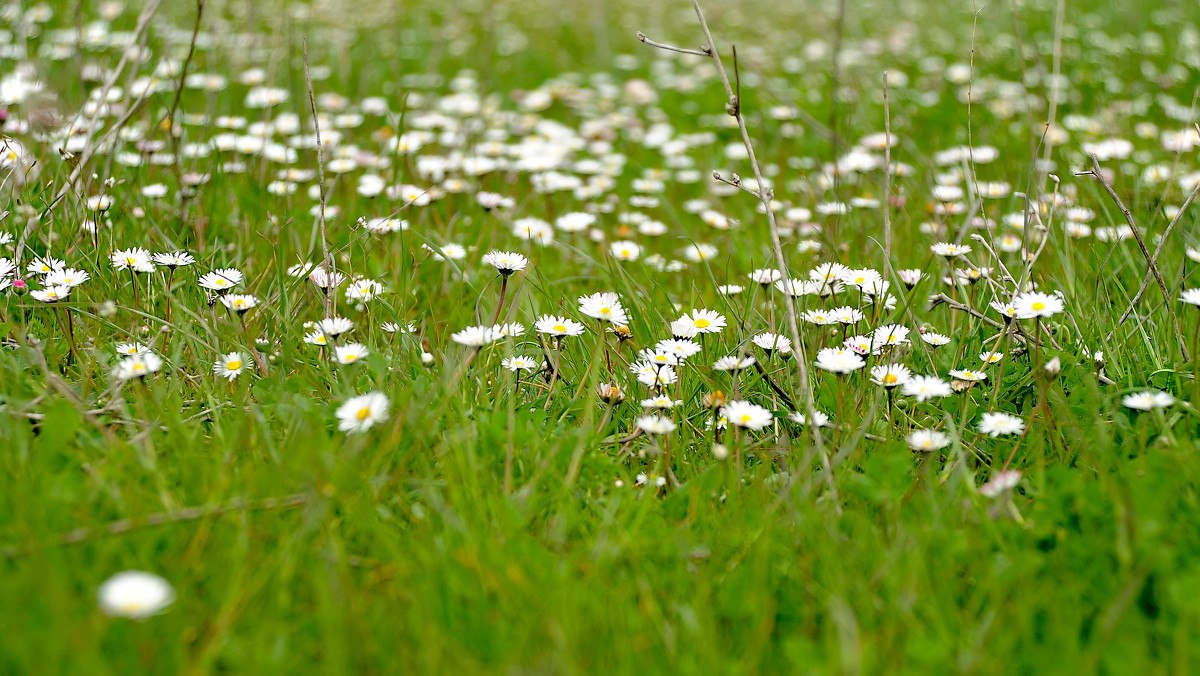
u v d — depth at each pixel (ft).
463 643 6.43
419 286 7.55
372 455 6.73
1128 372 7.03
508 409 6.86
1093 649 6.40
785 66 14.88
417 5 19.61
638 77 14.69
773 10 21.62
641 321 7.27
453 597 6.47
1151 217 7.77
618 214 8.62
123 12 12.57
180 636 6.40
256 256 7.54
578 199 8.75
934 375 7.07
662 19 20.31
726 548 6.61
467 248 7.80
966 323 7.25
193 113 10.19
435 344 7.21
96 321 7.11
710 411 6.97
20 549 6.46
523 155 9.38
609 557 6.56
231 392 6.95
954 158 8.64
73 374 7.00
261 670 6.36
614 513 6.67
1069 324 7.22
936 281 7.48
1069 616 6.47
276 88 10.03
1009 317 7.06
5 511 6.55
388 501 6.68
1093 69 13.14
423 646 6.40
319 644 6.42
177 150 7.91
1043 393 6.85
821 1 22.21
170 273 7.19
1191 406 6.84
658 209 9.00
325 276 7.17
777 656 6.46
